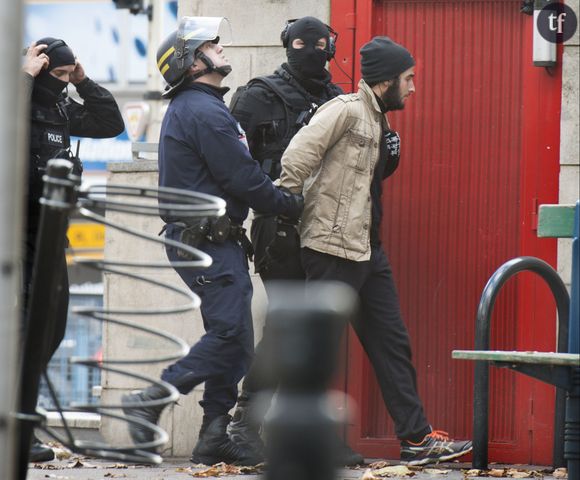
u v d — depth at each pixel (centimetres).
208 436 2195
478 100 2512
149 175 2506
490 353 1482
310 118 2288
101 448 1047
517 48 2503
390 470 2177
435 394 2523
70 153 2175
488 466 2355
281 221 2225
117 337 2484
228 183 2139
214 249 2144
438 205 2522
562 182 2466
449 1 2527
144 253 2480
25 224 2109
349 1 2539
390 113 2541
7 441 778
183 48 2195
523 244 2478
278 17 2536
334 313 561
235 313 2127
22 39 769
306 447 546
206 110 2158
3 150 762
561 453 2253
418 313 2528
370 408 2512
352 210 2225
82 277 4916
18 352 1145
